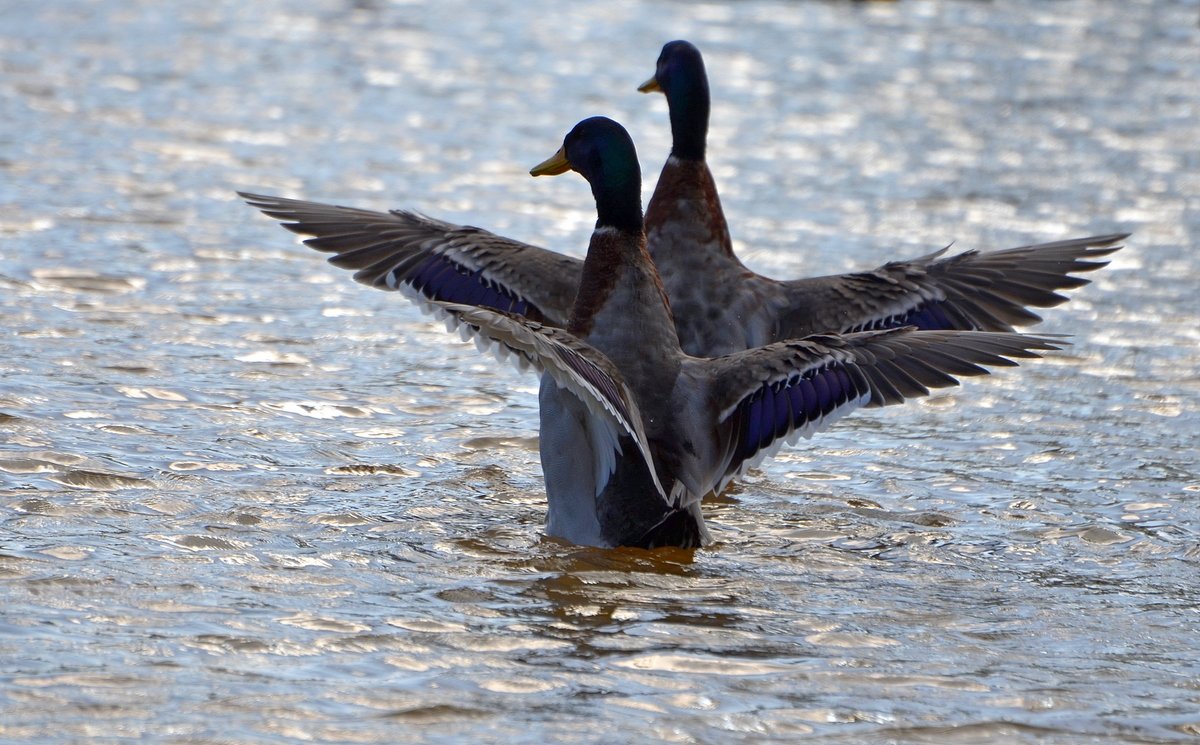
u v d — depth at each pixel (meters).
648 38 38.72
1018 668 8.18
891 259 19.20
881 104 31.59
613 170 10.19
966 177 25.09
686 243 12.30
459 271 11.76
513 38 38.06
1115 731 7.41
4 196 19.84
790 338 11.93
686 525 9.82
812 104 31.36
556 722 7.26
